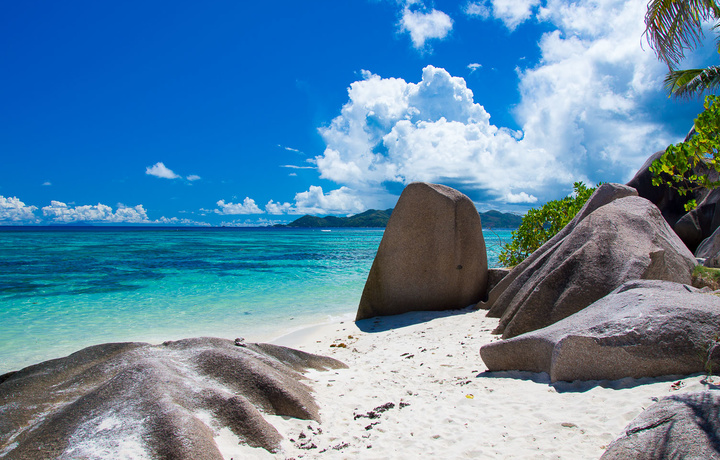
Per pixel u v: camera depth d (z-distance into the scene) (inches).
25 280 589.9
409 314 358.3
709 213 538.3
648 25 247.6
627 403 129.5
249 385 148.9
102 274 663.8
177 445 106.0
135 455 105.0
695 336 144.5
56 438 113.5
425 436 131.1
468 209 372.5
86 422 118.0
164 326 341.7
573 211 454.6
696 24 237.5
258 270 742.5
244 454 117.3
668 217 599.2
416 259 364.8
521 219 502.9
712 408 90.1
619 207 279.9
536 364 173.6
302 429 135.8
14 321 356.2
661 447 86.1
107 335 313.0
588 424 122.7
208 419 126.5
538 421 130.6
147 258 962.1
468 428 133.4
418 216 365.4
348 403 159.6
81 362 163.2
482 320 303.0
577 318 179.8
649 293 169.6
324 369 200.8
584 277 230.7
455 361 214.2
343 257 1053.2
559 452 111.3
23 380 148.2
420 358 225.3
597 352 149.6
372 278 370.6
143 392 127.0
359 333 311.3
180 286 550.6
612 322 155.3
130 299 460.1
